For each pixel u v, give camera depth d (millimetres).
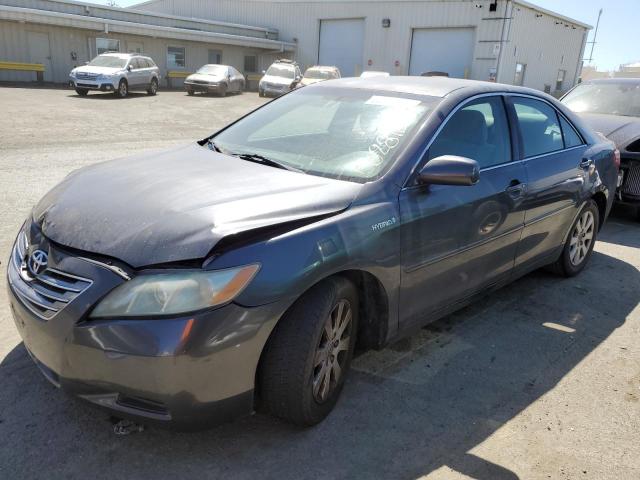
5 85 23750
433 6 30078
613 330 4109
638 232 6922
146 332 2172
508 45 28766
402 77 4090
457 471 2553
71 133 12234
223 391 2320
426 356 3568
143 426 2676
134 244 2318
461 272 3502
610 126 7238
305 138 3457
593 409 3105
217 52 34750
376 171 3029
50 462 2432
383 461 2584
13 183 7238
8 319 3611
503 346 3768
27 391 2889
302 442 2668
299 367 2512
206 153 3469
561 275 5066
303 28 35969
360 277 2900
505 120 3922
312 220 2590
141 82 23531
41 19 25469
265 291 2332
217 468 2467
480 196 3473
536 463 2641
